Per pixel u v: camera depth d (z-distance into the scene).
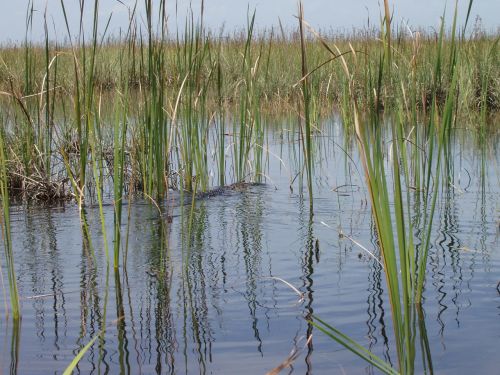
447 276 3.82
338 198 5.93
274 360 2.77
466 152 8.29
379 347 2.87
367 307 3.37
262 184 6.96
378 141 2.76
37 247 4.66
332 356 2.80
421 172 7.16
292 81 13.82
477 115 10.70
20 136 6.86
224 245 4.66
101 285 3.84
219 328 3.14
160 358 2.82
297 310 3.36
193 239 4.84
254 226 5.20
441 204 5.74
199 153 6.46
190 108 6.30
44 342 3.02
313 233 4.96
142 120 6.43
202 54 6.25
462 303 3.38
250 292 3.66
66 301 3.58
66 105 11.07
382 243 2.51
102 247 4.66
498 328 3.04
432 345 2.88
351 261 4.21
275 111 12.63
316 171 7.66
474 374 2.60
